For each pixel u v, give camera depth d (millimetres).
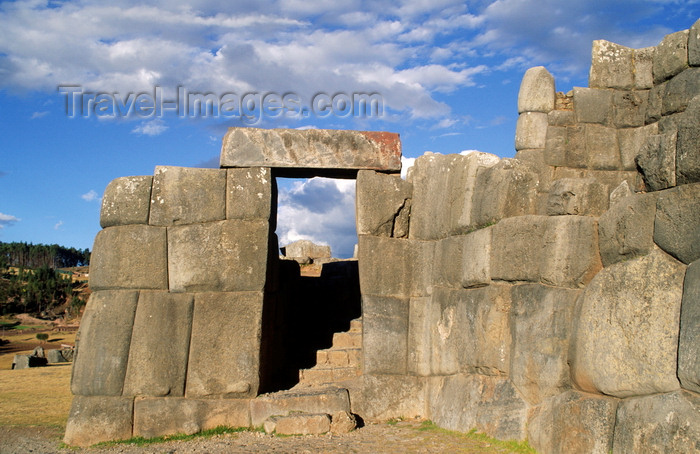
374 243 7984
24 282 60594
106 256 7672
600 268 5074
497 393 6020
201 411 7484
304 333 10398
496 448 5660
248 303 7691
